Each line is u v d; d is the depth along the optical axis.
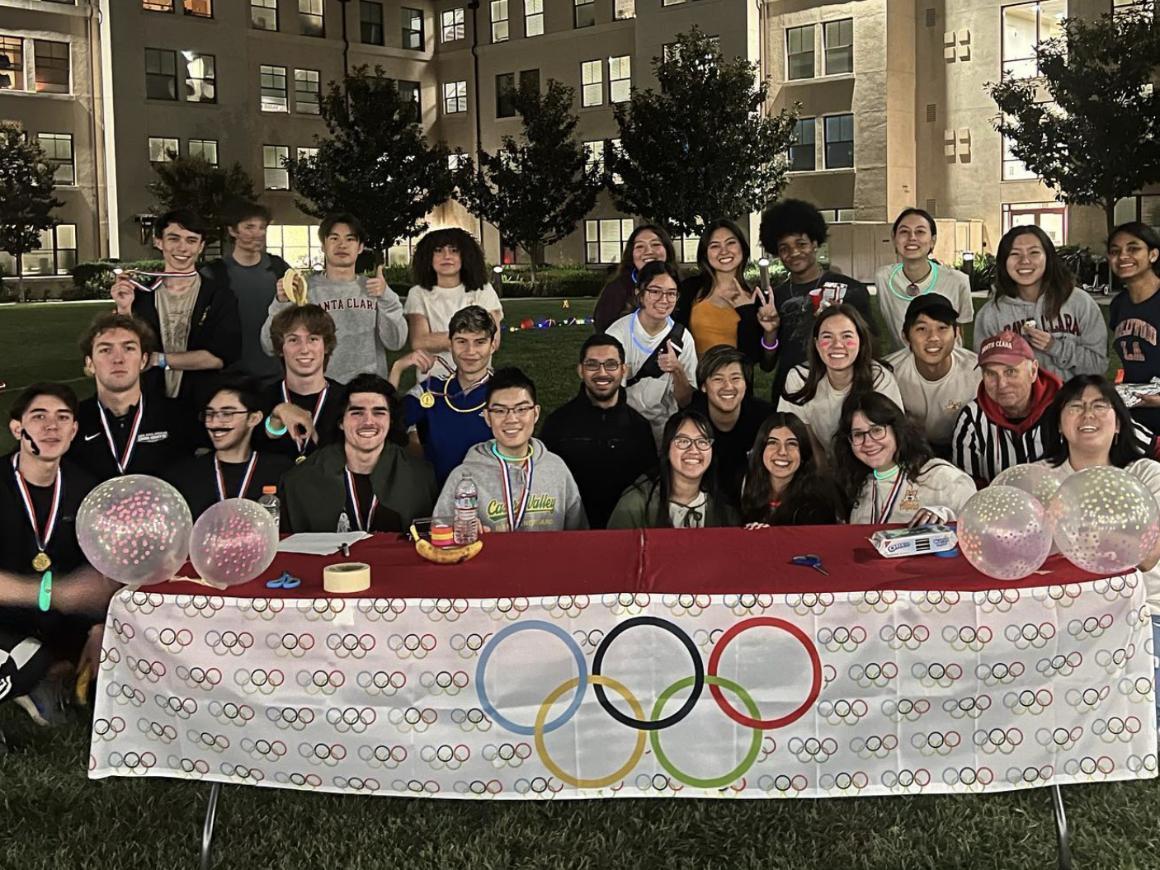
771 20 28.84
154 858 3.31
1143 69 20.62
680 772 3.11
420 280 5.95
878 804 3.54
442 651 3.10
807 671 3.06
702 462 4.25
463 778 3.14
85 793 3.69
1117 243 5.68
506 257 34.56
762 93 24.61
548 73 33.84
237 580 3.23
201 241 5.89
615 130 32.22
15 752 3.98
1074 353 5.36
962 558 3.33
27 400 4.13
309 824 3.52
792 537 3.68
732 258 5.69
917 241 5.61
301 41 34.12
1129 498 3.04
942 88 27.70
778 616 3.05
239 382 4.55
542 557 3.51
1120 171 20.95
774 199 25.05
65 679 4.20
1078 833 3.30
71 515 4.23
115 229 31.42
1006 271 5.42
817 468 4.30
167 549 3.20
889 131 27.44
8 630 4.09
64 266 31.69
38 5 30.62
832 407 4.71
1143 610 3.05
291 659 3.13
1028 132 21.78
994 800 3.51
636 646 3.08
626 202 25.69
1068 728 3.06
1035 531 3.04
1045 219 26.47
